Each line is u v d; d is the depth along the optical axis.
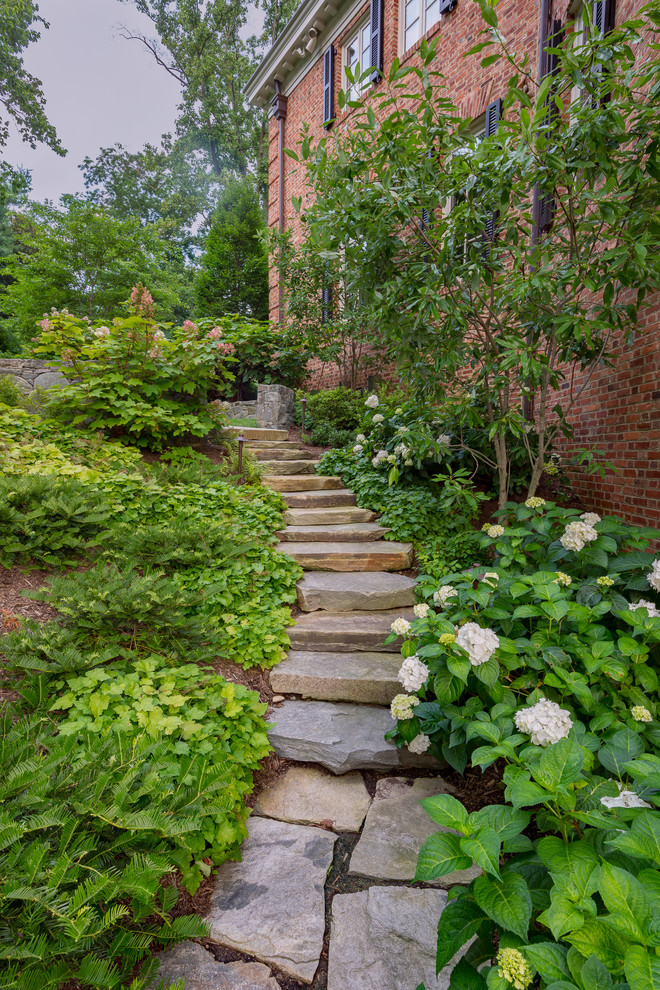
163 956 1.55
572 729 1.73
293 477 5.41
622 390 3.98
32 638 2.12
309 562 3.97
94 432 5.11
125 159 24.48
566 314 3.07
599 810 1.32
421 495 4.60
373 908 1.72
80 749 1.71
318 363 10.15
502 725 1.77
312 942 1.60
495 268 3.37
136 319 5.20
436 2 7.52
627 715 1.91
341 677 2.82
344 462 5.88
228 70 23.03
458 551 4.11
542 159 2.80
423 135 3.20
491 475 5.09
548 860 1.13
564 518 3.17
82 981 1.20
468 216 3.07
